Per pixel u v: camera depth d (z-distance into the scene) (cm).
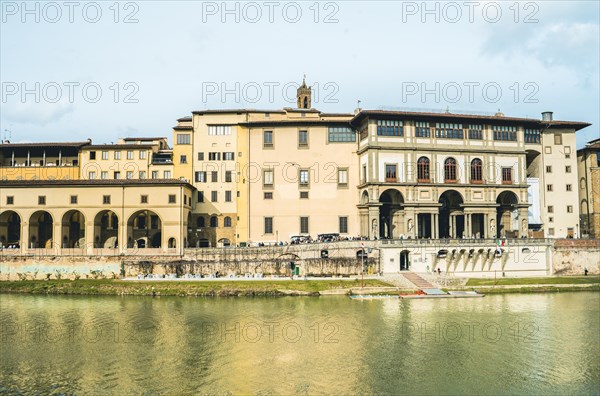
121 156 9938
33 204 8681
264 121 9738
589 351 4497
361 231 9450
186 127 9938
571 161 10075
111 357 4350
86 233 8650
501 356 4366
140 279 8000
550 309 6141
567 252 8650
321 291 7181
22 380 3831
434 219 8944
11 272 8338
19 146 9725
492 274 8231
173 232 8694
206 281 7644
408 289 7312
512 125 9469
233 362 4206
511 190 9269
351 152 9731
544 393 3591
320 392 3578
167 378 3844
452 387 3688
